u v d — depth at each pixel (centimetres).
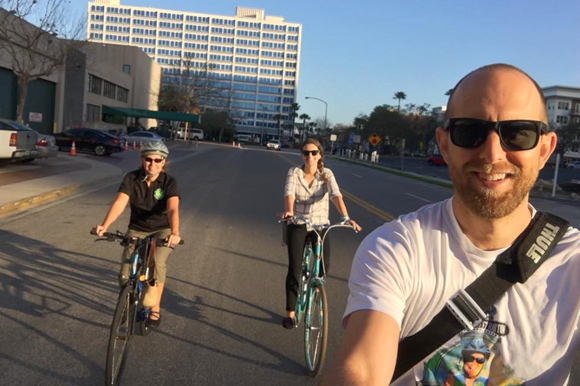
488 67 166
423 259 162
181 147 4997
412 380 161
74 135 2852
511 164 158
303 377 397
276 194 1622
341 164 4750
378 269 160
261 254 794
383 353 144
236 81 16425
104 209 1132
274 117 15962
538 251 157
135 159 2836
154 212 439
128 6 15812
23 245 766
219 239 886
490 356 155
